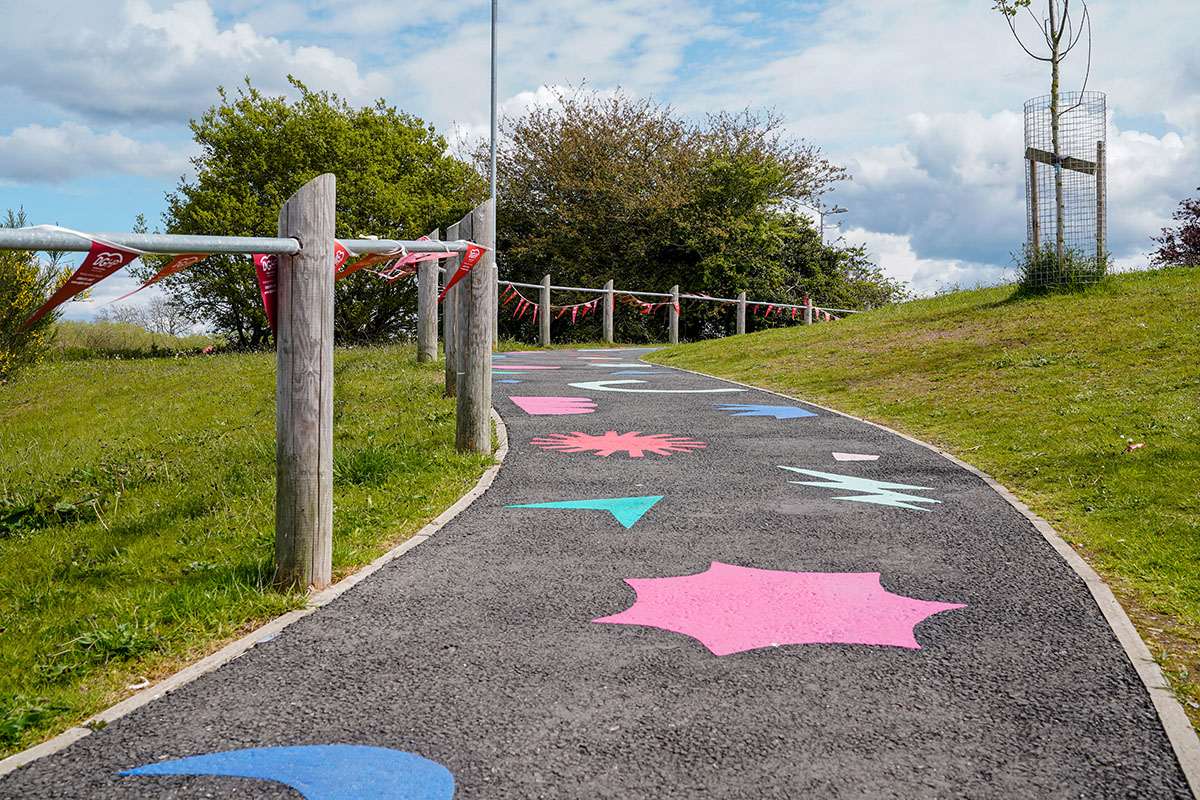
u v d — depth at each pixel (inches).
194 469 338.3
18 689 139.1
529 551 207.6
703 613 168.4
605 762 115.4
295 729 124.6
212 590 180.1
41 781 111.7
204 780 111.7
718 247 1293.1
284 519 181.2
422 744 120.2
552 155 1299.2
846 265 1445.6
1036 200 642.2
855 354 573.6
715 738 121.5
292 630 160.9
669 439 347.9
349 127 1153.4
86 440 445.7
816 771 113.4
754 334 787.4
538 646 152.9
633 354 785.6
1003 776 112.5
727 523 231.0
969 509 242.5
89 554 231.0
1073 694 134.7
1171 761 116.1
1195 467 258.5
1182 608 168.2
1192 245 1162.6
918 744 120.1
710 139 1352.1
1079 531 219.6
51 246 138.4
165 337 1248.8
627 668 143.9
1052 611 169.0
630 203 1256.2
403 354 642.8
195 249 156.5
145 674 144.9
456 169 1299.2
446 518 236.2
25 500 297.3
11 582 210.8
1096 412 344.2
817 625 162.6
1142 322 497.7
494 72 858.8
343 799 107.4
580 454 320.2
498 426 373.1
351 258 234.8
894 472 289.6
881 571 193.0
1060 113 628.7
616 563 198.8
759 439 347.3
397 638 156.8
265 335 1117.7
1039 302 617.9
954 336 569.6
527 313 1309.1
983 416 370.0
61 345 944.3
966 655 149.0
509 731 123.6
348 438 361.4
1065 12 616.7
